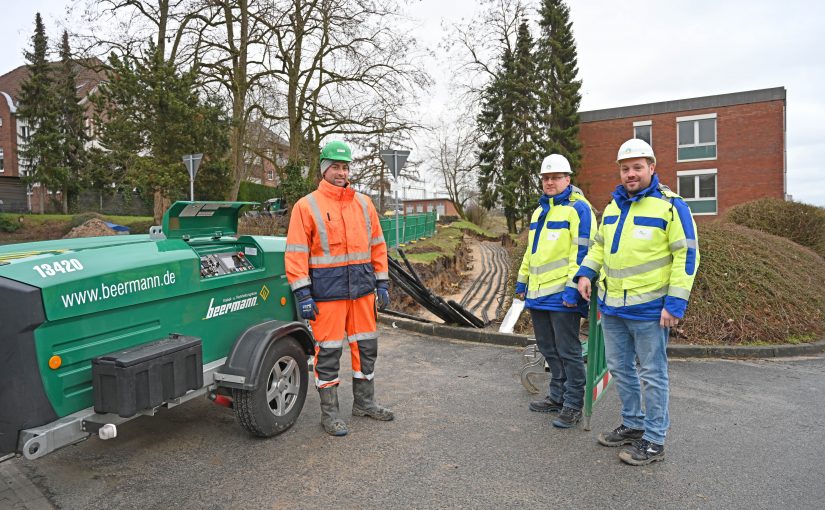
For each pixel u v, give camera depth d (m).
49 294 2.93
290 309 4.94
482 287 13.77
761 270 8.27
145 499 3.31
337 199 4.36
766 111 26.81
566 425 4.48
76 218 24.97
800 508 3.24
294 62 21.47
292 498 3.32
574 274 4.35
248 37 21.05
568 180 4.66
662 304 3.77
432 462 3.83
